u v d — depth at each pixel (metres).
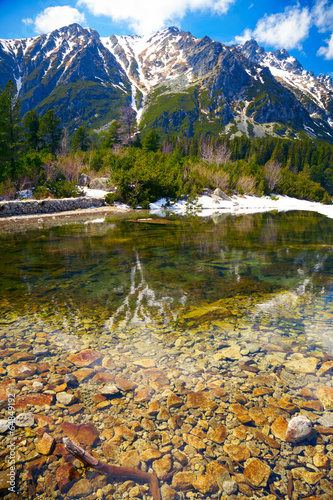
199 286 5.00
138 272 5.84
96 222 14.25
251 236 10.82
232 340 3.09
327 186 79.88
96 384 2.30
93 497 1.37
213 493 1.41
